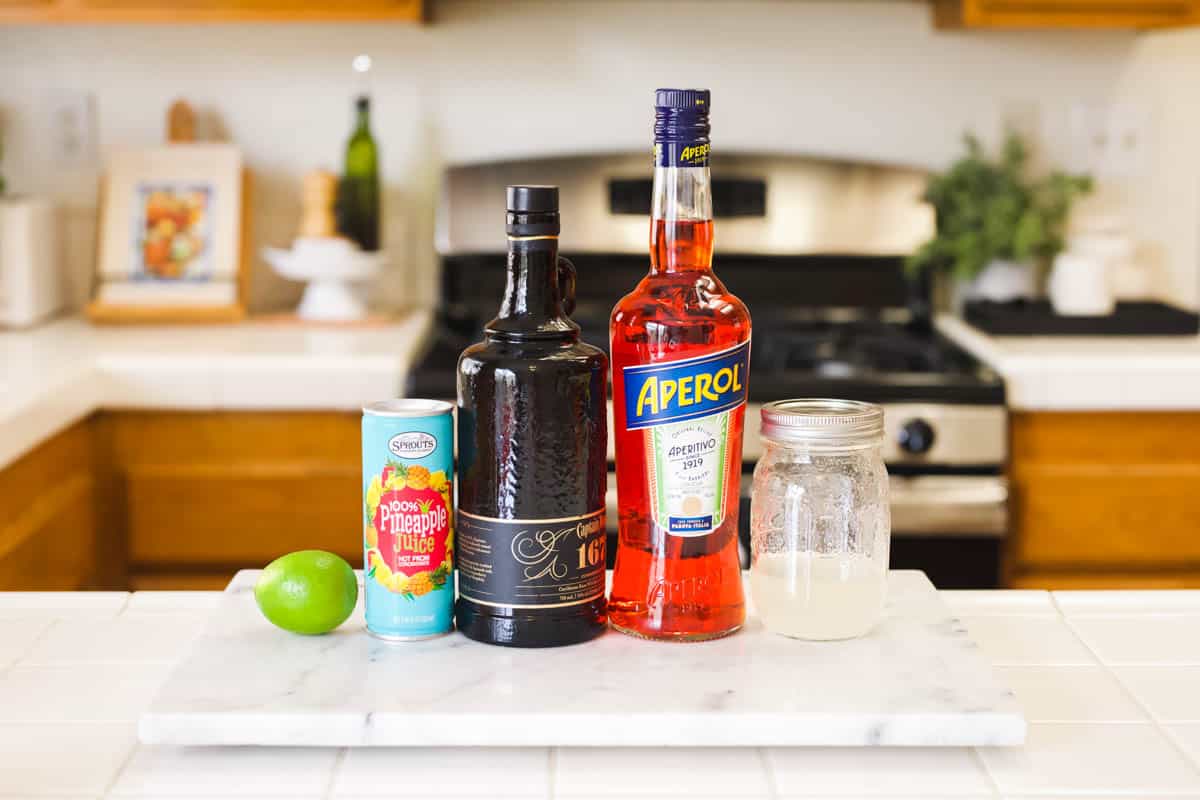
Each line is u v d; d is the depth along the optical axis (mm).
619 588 909
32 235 2379
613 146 2582
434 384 2004
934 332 2473
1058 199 2475
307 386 2055
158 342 2205
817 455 873
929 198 2525
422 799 696
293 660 841
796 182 2521
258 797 697
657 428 868
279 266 2438
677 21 2549
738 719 748
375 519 874
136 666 879
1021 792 702
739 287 2553
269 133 2566
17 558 1736
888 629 908
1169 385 2080
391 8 2209
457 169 2521
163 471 2084
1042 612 997
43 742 762
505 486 855
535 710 756
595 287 2523
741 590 914
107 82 2543
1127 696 833
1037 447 2111
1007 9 2270
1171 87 2578
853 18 2555
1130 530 2133
